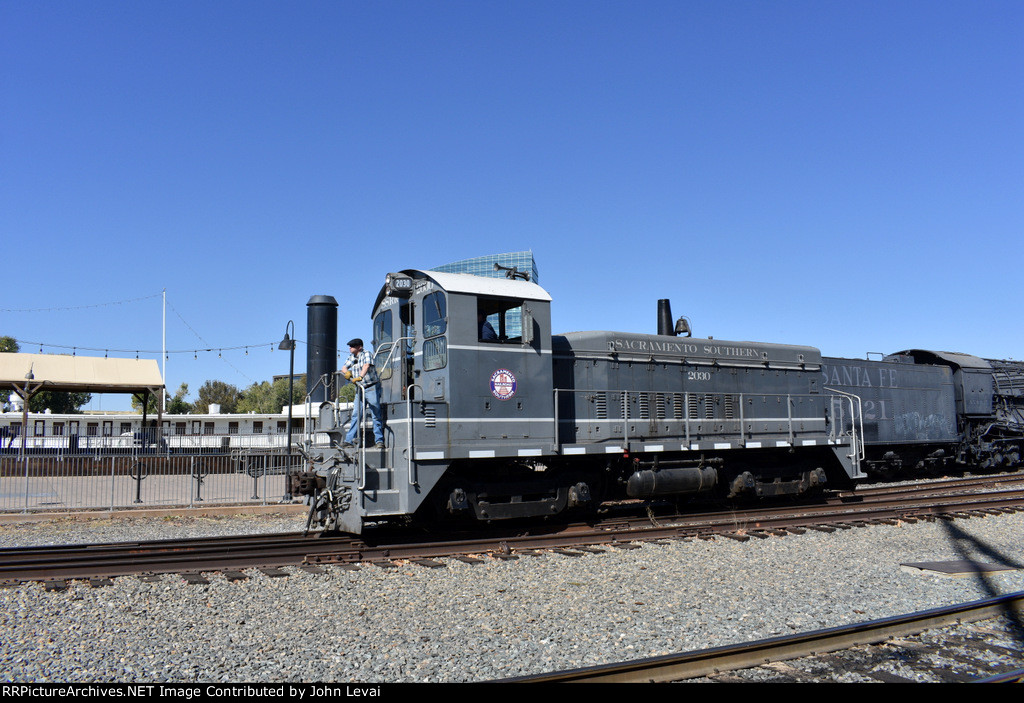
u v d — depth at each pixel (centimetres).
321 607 740
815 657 577
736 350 1556
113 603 739
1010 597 709
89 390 3155
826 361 2000
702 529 1206
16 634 638
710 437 1453
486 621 694
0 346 7219
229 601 759
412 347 1181
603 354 1341
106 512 1533
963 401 2409
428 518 1181
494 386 1127
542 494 1213
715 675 529
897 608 750
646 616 711
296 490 1129
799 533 1202
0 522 1462
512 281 1220
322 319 2006
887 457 2111
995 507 1488
